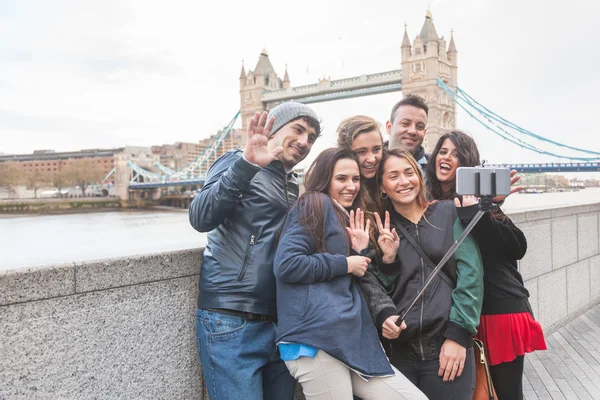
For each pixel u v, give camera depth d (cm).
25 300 175
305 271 186
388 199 241
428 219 223
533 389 348
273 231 207
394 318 204
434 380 210
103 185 11288
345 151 214
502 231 219
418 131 317
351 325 187
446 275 217
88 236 4322
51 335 182
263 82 10294
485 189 180
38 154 14488
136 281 207
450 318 208
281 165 218
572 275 522
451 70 8931
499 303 241
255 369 200
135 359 208
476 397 224
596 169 3784
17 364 174
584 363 393
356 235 205
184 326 227
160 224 5762
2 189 10631
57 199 9425
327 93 9250
